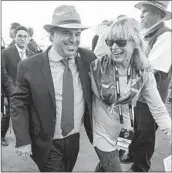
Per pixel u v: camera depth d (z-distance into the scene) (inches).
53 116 62.5
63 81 62.5
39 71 61.8
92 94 68.7
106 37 63.6
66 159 70.9
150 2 88.1
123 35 60.3
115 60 62.4
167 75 89.8
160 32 88.2
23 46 131.7
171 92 180.5
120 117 66.7
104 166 70.8
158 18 89.3
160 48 87.2
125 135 68.2
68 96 62.7
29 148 62.9
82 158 119.9
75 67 65.5
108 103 64.9
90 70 66.3
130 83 63.4
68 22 59.9
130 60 63.7
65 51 61.5
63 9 61.4
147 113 89.1
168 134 68.7
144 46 64.8
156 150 127.9
